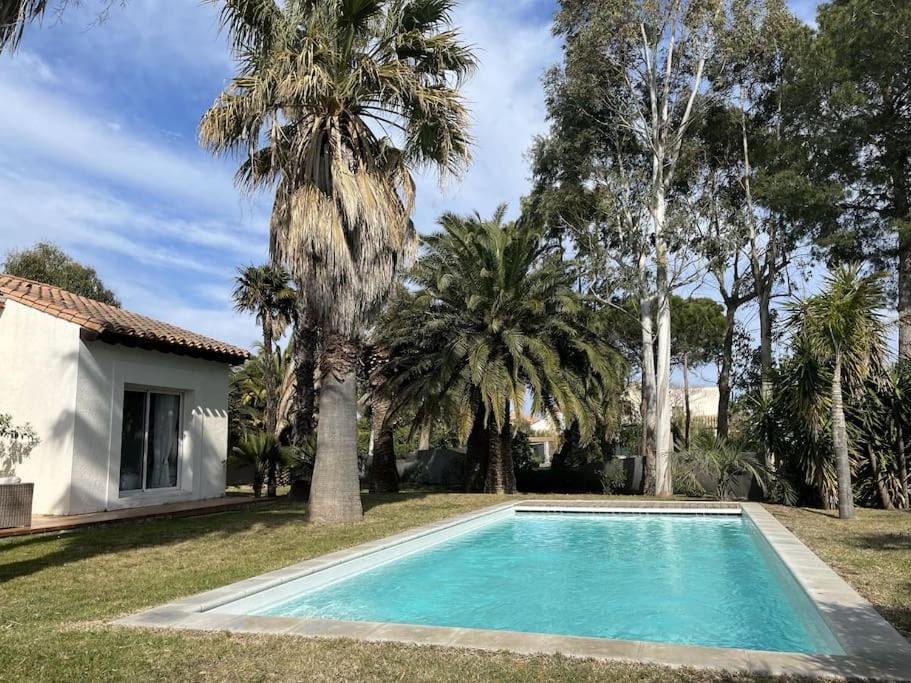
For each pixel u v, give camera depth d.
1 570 7.61
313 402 19.59
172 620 5.36
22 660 4.37
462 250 18.36
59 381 12.07
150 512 12.34
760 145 23.06
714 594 7.80
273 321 26.91
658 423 20.22
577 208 23.62
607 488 22.66
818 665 4.06
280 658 4.42
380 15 11.38
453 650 4.54
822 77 19.31
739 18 19.69
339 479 11.87
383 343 19.39
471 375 17.48
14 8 5.52
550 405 19.33
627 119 21.98
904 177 20.11
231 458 16.94
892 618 5.15
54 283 30.48
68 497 11.72
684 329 30.77
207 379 15.78
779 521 11.88
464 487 21.36
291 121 11.65
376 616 6.73
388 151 12.33
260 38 11.17
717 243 19.95
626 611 7.01
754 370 27.22
